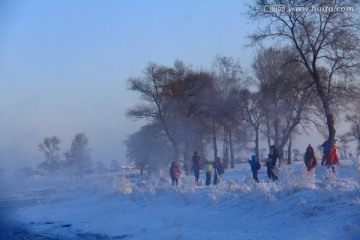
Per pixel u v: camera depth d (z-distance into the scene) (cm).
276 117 5072
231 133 6094
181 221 1700
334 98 3850
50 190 4475
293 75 4331
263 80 5122
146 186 2431
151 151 5869
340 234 1191
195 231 1536
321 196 1445
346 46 3675
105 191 2919
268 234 1348
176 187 2106
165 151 5859
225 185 1930
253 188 1722
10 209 2780
